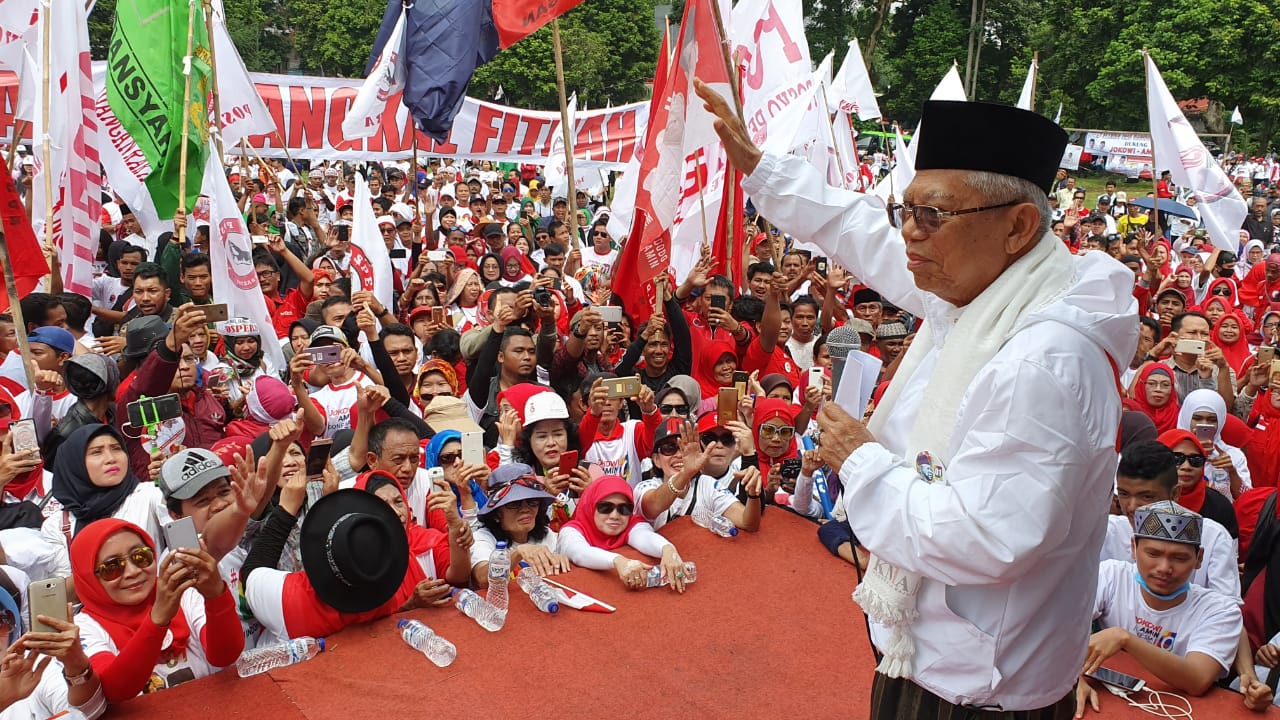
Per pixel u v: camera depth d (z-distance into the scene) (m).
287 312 8.96
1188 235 16.94
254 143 12.99
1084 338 1.86
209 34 8.18
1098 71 42.53
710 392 7.16
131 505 4.35
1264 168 34.72
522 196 21.20
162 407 4.46
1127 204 20.58
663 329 6.85
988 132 1.90
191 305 5.31
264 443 4.70
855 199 2.48
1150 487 4.18
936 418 1.98
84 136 6.99
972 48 44.81
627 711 2.87
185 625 3.45
